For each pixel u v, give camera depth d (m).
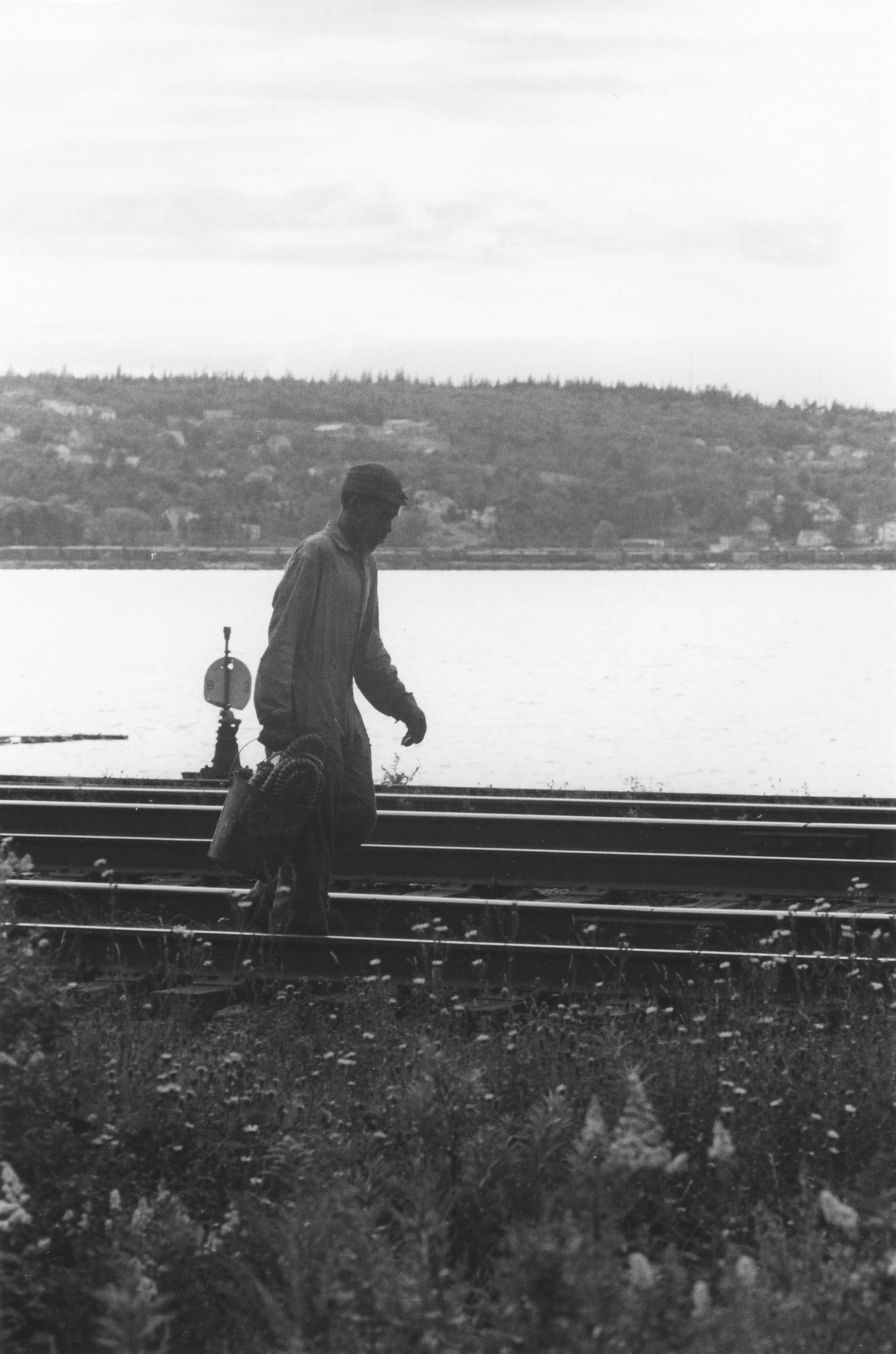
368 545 8.45
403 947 7.73
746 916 8.33
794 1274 4.08
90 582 127.25
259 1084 5.81
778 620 71.56
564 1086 5.39
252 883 10.30
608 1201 4.11
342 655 8.34
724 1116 5.30
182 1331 4.53
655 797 13.41
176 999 7.38
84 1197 4.90
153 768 20.94
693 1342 3.58
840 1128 5.40
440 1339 3.67
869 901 9.69
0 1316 4.35
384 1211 4.88
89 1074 5.51
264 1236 4.70
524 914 8.55
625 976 7.43
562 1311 3.62
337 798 8.31
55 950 7.73
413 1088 5.45
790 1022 6.54
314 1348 3.96
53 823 11.82
